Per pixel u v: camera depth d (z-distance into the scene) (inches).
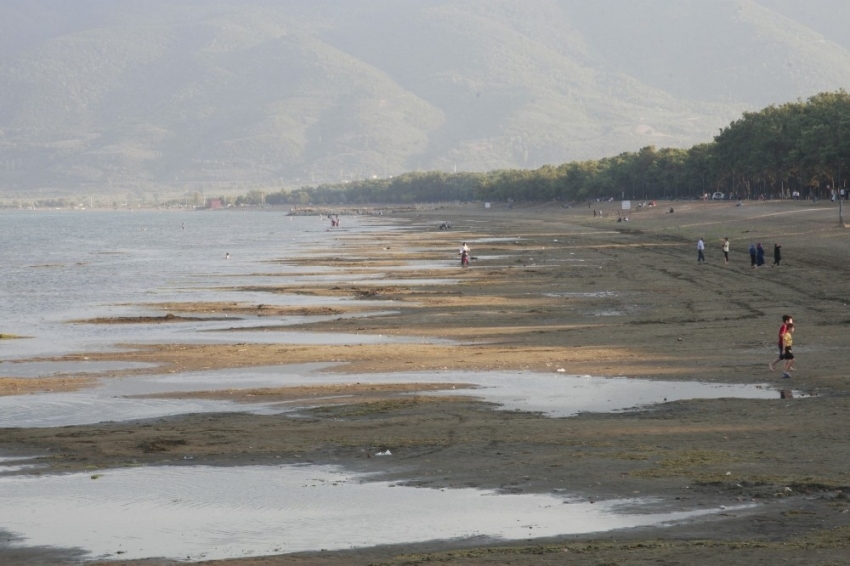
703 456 1857.8
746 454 1867.6
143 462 1943.9
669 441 2007.9
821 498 1560.0
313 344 3796.8
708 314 4424.2
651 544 1347.2
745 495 1585.9
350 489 1708.9
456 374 2994.6
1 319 4852.4
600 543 1365.7
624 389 2672.2
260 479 1792.6
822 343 3403.1
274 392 2755.9
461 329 4163.4
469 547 1379.2
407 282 6599.4
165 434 2208.4
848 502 1534.2
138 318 4810.5
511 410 2425.0
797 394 2517.2
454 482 1732.3
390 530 1472.7
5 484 1791.3
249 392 2763.3
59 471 1882.4
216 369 3203.7
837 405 2342.5
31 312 5167.3
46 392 2822.3
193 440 2138.3
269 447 2053.4
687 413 2316.7
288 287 6368.1
